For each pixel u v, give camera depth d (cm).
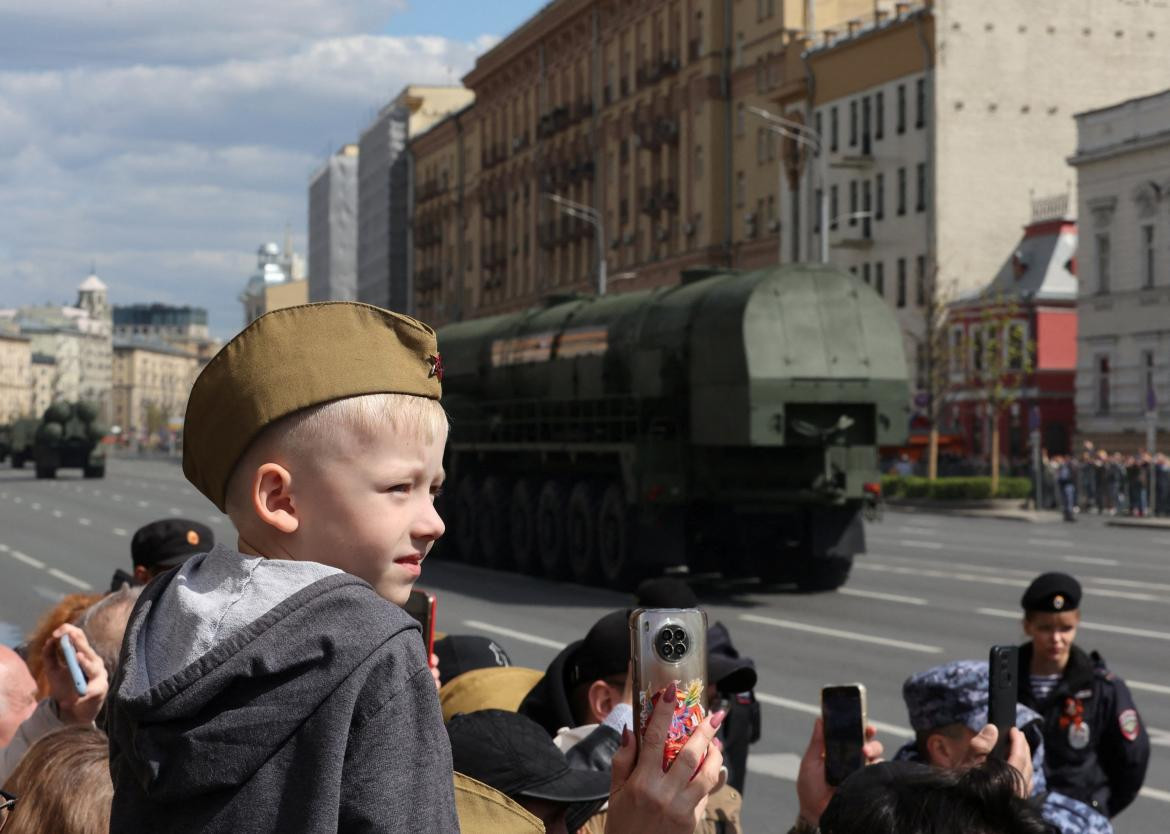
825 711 371
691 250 7250
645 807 218
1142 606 2109
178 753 195
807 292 2222
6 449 10200
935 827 236
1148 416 4531
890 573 2639
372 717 196
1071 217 6206
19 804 296
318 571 208
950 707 477
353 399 215
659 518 2308
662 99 7538
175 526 643
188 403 221
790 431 2212
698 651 223
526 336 2812
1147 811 964
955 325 6178
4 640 1778
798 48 6688
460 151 10512
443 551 3039
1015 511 4788
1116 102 6269
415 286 11456
